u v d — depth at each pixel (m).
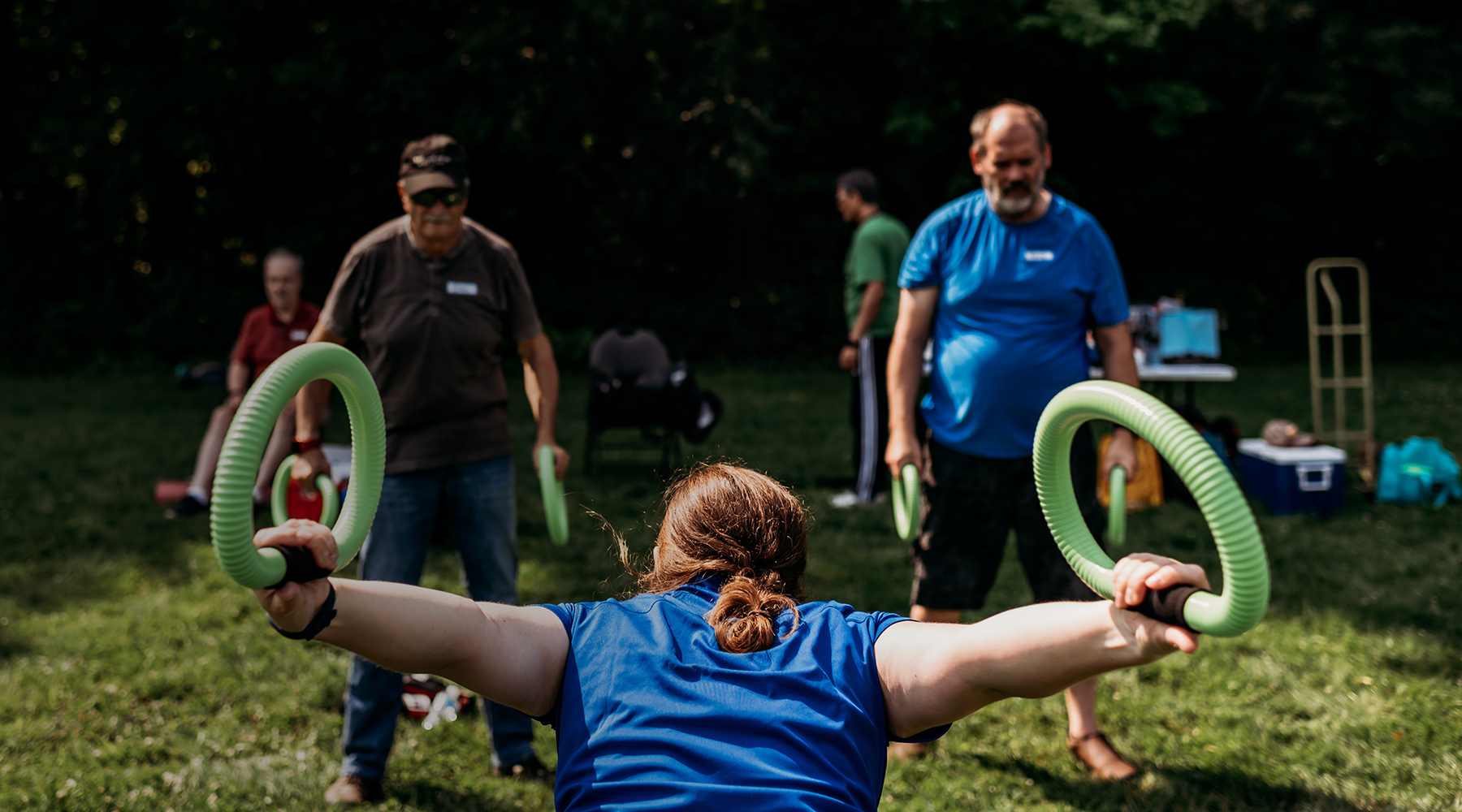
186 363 15.12
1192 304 17.38
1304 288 17.98
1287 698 3.72
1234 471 7.23
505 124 14.84
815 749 1.27
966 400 3.24
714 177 16.77
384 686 3.11
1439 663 4.01
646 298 16.95
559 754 1.34
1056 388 3.20
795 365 16.31
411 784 3.21
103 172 15.26
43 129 14.92
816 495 7.25
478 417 3.17
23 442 9.28
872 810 1.29
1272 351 16.81
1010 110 3.15
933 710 1.31
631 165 16.64
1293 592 4.94
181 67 15.40
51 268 16.20
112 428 10.08
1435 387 12.84
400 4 15.08
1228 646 4.20
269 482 6.20
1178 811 2.99
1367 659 4.05
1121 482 2.24
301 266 6.38
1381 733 3.43
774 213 17.66
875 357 6.61
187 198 16.12
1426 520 6.47
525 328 3.26
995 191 3.15
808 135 17.94
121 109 14.98
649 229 17.52
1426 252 18.08
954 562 3.31
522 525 6.46
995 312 3.22
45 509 6.78
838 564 5.51
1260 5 16.02
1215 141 17.27
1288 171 17.78
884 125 17.58
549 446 3.23
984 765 3.33
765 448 9.12
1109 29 15.26
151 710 3.77
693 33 16.14
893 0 17.34
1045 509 1.32
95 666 4.10
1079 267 3.21
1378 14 17.55
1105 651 1.11
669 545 1.56
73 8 15.50
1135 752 3.40
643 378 8.21
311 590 1.13
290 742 3.52
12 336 15.37
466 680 1.31
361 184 15.91
